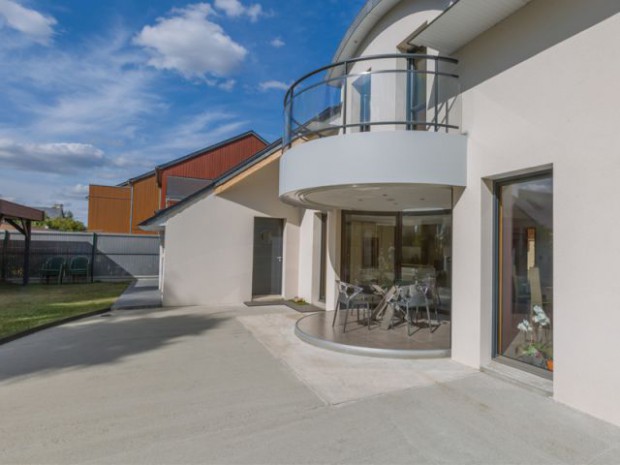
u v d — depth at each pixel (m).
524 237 4.80
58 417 3.64
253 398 4.11
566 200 3.95
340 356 5.64
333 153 5.48
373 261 9.16
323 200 7.43
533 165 4.33
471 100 5.24
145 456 2.98
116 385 4.47
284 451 3.06
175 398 4.10
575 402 3.80
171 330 7.37
